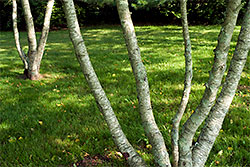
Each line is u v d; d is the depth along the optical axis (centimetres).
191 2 1248
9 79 515
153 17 1412
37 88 453
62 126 308
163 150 171
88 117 325
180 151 168
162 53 655
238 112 309
